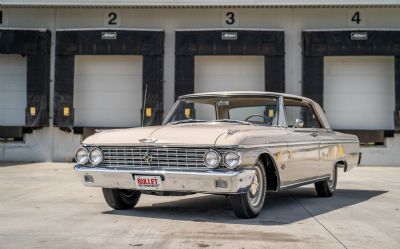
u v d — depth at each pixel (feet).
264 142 16.38
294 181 18.69
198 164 15.24
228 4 47.14
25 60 50.72
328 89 49.96
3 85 50.65
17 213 18.20
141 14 50.19
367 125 49.75
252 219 16.70
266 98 19.38
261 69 49.88
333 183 23.93
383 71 49.75
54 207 19.80
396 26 49.24
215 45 48.60
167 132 16.29
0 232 14.57
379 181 33.24
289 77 49.57
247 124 18.38
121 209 18.92
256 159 15.80
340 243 13.32
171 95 49.83
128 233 14.34
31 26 50.60
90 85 50.49
